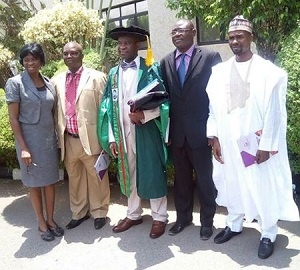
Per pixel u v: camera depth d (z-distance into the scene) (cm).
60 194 474
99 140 361
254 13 453
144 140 339
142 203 429
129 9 988
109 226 383
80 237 366
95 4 1042
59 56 637
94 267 314
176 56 329
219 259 310
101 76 374
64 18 611
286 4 438
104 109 355
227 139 309
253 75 295
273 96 288
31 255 340
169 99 332
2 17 926
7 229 394
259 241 331
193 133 325
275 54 476
